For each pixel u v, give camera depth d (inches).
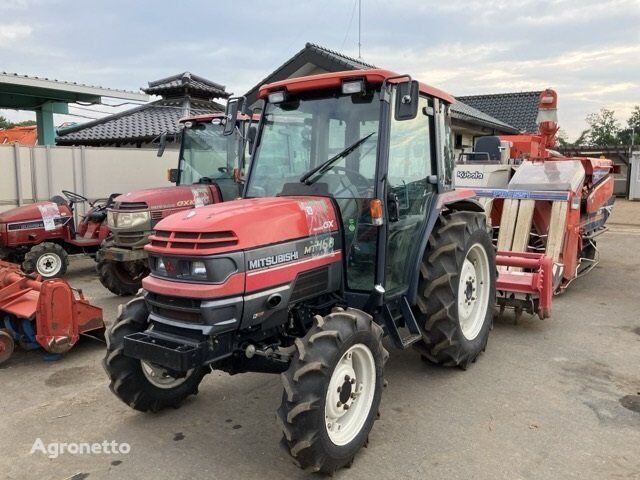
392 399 164.1
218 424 151.1
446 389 171.0
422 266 170.9
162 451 137.2
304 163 159.8
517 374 182.7
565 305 268.8
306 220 138.1
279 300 129.3
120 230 280.5
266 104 167.3
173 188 297.9
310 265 137.3
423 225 170.2
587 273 342.3
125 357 145.7
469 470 126.6
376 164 147.0
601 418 151.4
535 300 225.9
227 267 120.4
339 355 122.6
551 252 265.4
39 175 428.8
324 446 118.6
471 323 194.1
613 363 192.2
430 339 173.3
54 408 162.6
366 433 132.6
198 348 121.9
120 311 150.5
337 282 147.6
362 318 132.3
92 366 196.9
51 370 193.3
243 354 138.4
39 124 506.3
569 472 125.4
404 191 161.6
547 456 132.1
